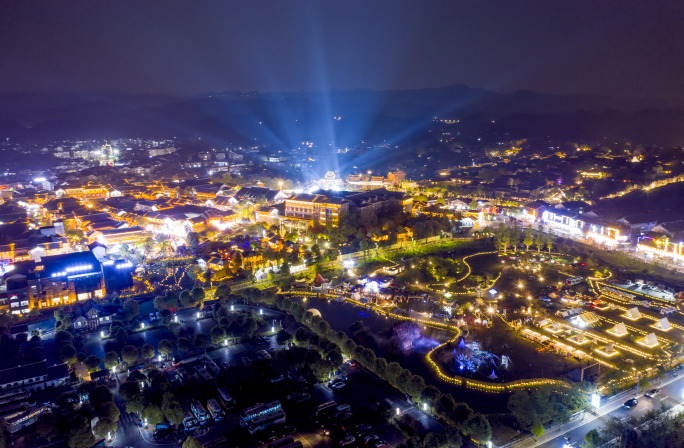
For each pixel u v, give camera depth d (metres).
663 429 186.25
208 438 197.38
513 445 188.38
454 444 183.00
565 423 199.50
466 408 197.12
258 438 195.38
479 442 188.00
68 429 193.75
